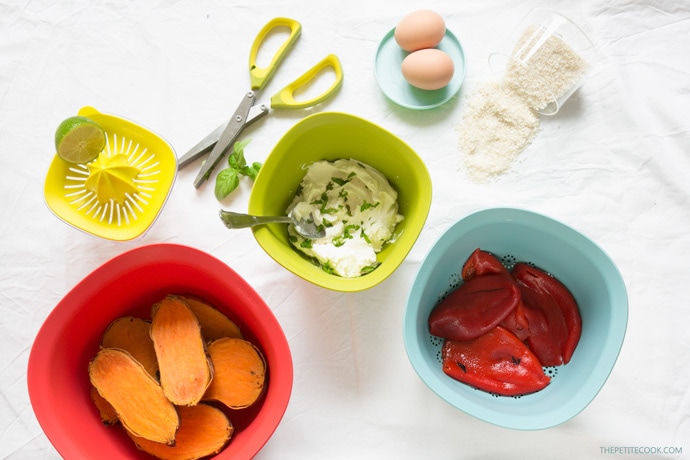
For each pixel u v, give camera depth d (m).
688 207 1.01
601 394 0.99
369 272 0.91
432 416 0.99
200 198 1.03
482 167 1.02
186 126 1.06
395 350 1.00
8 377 1.02
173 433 0.85
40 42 1.08
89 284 0.84
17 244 1.04
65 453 0.81
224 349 0.88
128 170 0.97
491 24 1.06
